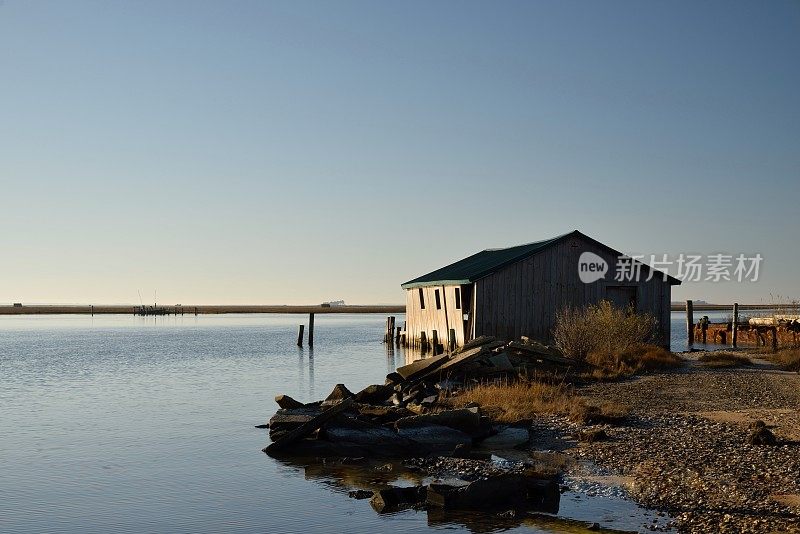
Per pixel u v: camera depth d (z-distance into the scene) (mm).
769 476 12734
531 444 16266
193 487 14195
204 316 192750
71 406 25203
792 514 10789
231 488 14062
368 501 12914
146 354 50062
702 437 15867
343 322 138250
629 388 22906
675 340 56625
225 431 20188
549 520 11367
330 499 13141
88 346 59281
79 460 16656
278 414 19797
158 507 12891
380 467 15539
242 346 58500
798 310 48188
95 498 13555
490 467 14703
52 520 12250
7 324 120688
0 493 13930
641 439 15992
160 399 26859
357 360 43156
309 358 45281
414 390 22766
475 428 17109
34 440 19016
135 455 17141
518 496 12445
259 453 17234
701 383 23719
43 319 155375
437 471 14836
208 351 52625
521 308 33500
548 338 33688
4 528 11852
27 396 27922
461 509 12188
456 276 36156
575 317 30406
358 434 17172
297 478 14758
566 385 22953
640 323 31359
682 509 11398
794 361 28172
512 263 33438
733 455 14258
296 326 111125
